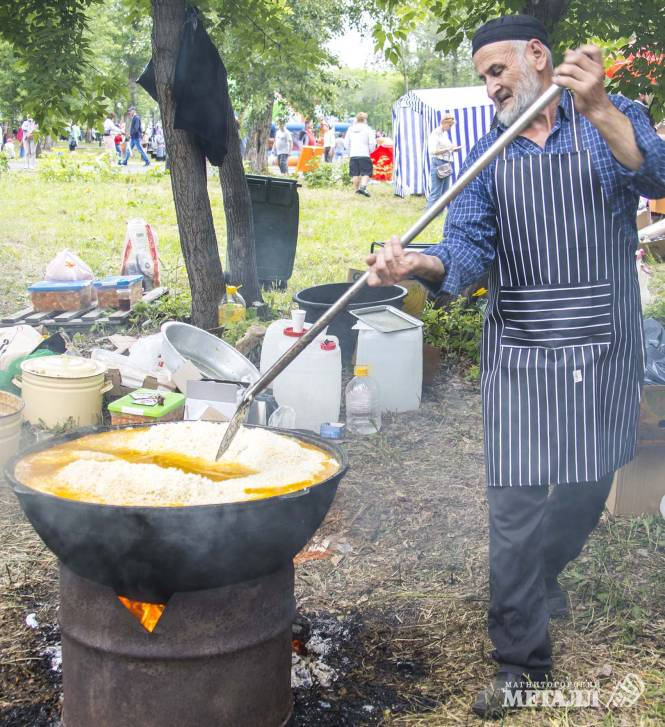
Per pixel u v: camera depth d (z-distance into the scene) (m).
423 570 3.58
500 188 2.56
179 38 6.11
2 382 5.15
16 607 3.26
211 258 6.66
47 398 4.73
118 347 6.32
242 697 2.30
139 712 2.24
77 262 7.54
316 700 2.74
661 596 3.31
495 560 2.65
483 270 2.63
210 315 6.71
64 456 2.50
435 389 5.89
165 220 14.63
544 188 2.51
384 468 4.61
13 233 12.48
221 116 6.31
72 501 2.02
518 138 2.56
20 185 20.66
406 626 3.17
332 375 5.05
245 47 8.41
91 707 2.29
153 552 2.05
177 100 6.14
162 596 2.15
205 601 2.19
